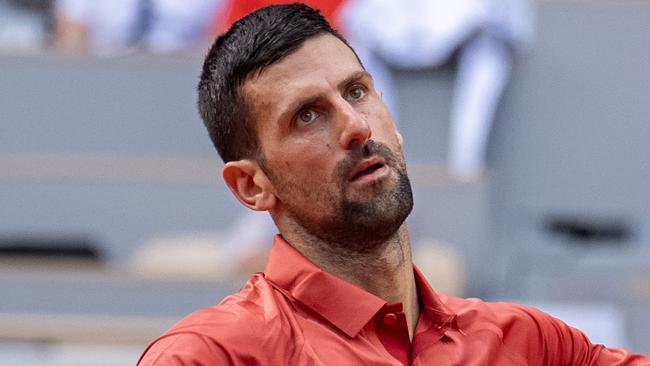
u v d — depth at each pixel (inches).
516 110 879.1
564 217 878.4
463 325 293.3
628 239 867.4
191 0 891.4
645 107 876.6
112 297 804.6
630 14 876.6
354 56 282.5
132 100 887.7
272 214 288.2
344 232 276.1
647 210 874.1
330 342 273.1
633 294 807.1
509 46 864.3
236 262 807.1
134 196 864.3
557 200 879.1
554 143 879.7
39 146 886.4
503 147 879.7
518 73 878.4
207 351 262.7
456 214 836.6
